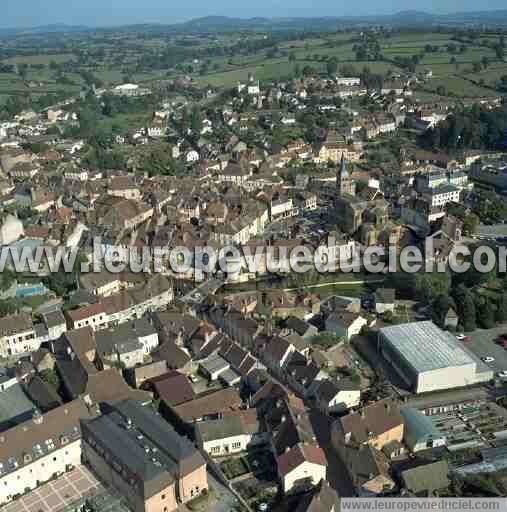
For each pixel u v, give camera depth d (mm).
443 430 175875
